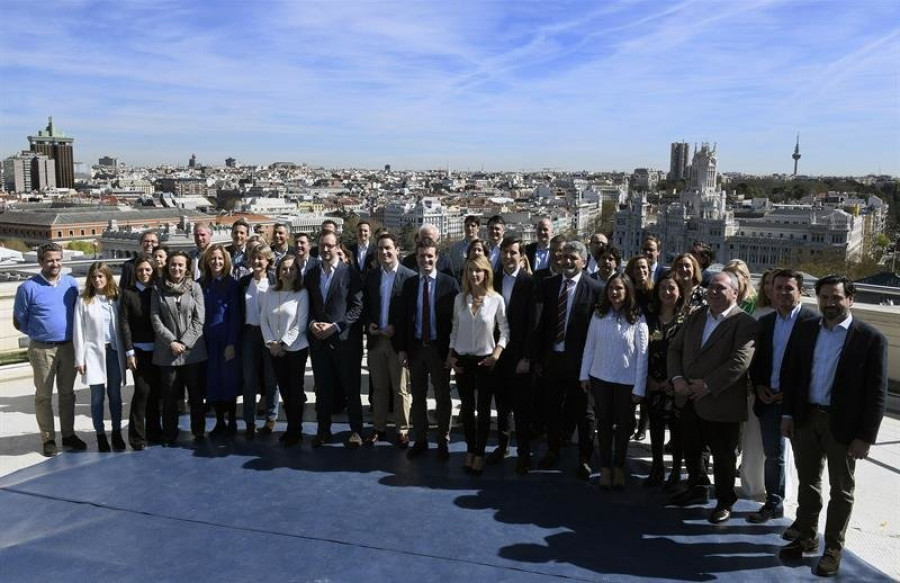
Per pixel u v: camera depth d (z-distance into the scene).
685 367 8.47
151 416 11.01
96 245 143.88
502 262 10.16
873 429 6.90
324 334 10.52
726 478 8.31
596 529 8.14
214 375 11.16
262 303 10.78
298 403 10.82
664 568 7.28
